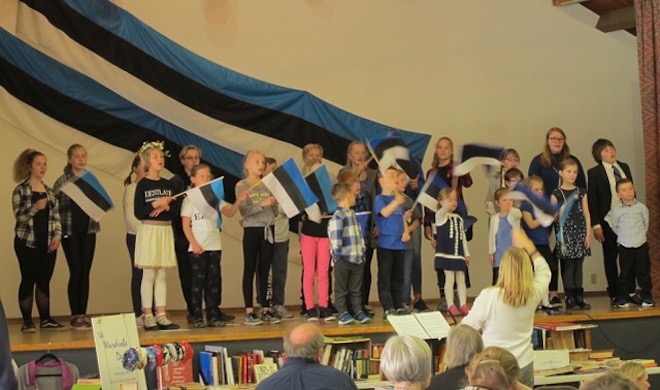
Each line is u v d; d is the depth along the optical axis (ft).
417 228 29.48
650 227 34.17
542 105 38.70
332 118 35.45
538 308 29.43
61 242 27.53
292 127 34.83
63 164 31.91
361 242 26.99
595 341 28.43
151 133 32.89
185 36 34.24
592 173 31.22
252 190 27.35
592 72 39.40
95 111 32.22
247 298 27.14
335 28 36.24
